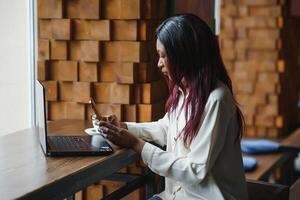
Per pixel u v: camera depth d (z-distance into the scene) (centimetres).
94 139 229
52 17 283
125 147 215
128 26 275
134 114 279
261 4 526
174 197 218
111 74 280
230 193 213
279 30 523
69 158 201
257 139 523
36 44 297
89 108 286
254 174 341
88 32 280
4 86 309
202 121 206
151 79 283
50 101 291
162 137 247
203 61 210
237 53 541
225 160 213
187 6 310
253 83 537
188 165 203
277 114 530
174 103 230
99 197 283
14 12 303
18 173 179
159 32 214
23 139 230
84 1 278
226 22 543
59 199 176
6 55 307
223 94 207
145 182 269
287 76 548
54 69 289
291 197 269
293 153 405
